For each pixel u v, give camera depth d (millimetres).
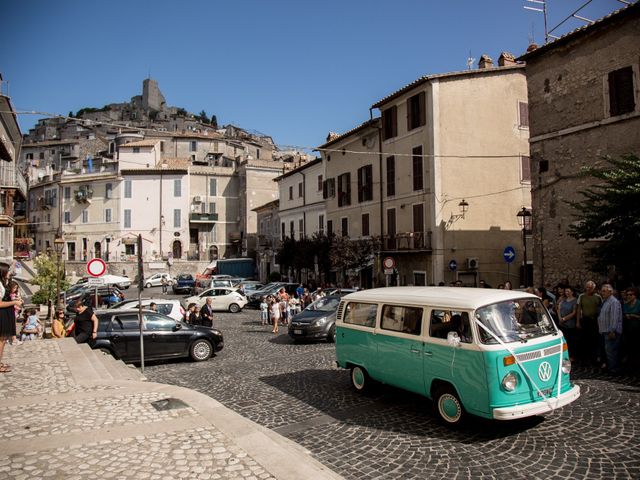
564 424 6668
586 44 15844
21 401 7176
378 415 7566
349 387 9445
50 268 24516
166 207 58906
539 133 17406
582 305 10289
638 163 11195
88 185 60344
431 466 5527
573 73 16250
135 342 12688
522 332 6633
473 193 25109
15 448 5316
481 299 6777
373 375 8445
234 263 51750
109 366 10266
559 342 6816
